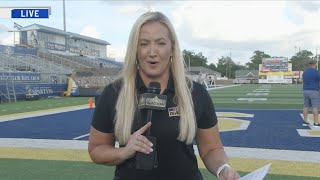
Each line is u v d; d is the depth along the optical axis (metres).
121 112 2.00
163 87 2.05
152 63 1.99
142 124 1.98
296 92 37.31
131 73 2.04
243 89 47.88
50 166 6.53
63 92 32.56
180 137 1.96
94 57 59.69
